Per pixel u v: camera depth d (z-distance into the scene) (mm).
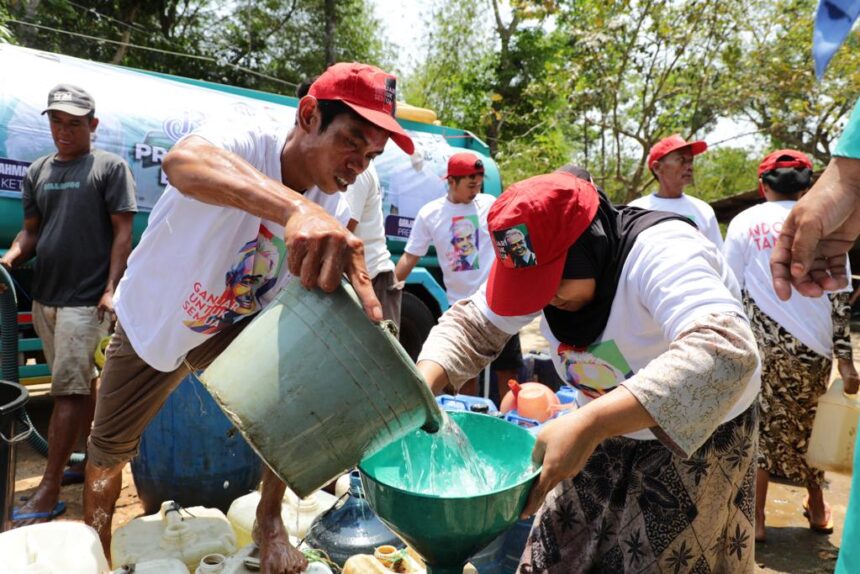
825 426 3631
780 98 12742
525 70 21891
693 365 1574
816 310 3924
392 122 1993
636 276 1848
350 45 21891
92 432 2668
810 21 11719
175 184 1734
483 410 3717
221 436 3658
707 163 30203
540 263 1840
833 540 4070
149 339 2338
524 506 1667
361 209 4199
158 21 18812
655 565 1949
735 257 4199
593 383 2141
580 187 1893
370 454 1615
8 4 14578
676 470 1928
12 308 3854
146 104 4539
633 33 11789
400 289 4715
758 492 3971
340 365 1503
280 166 2109
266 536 2594
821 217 1689
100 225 3779
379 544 2840
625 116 14539
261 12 20344
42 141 4184
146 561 2619
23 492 4039
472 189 5188
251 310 2398
